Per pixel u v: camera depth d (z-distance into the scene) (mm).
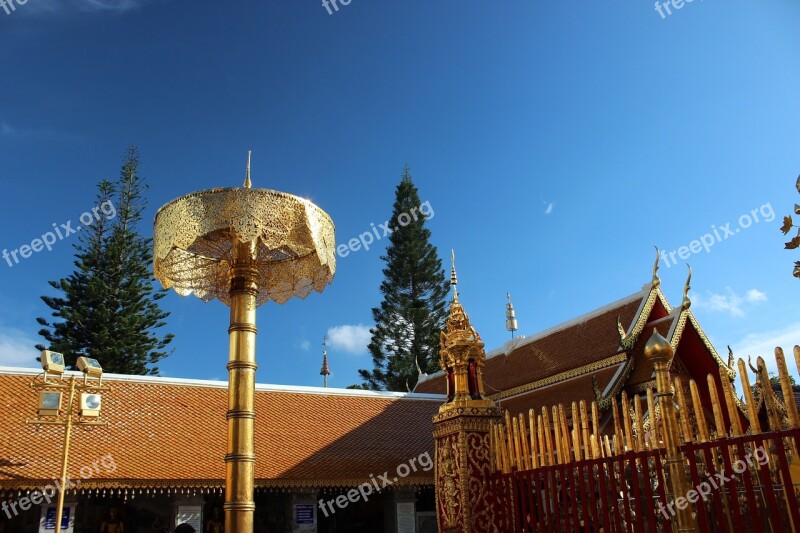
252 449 8516
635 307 26500
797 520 7434
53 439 21562
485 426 13477
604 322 27562
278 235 9281
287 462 24562
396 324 56750
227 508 8188
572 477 10828
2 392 22641
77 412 16281
